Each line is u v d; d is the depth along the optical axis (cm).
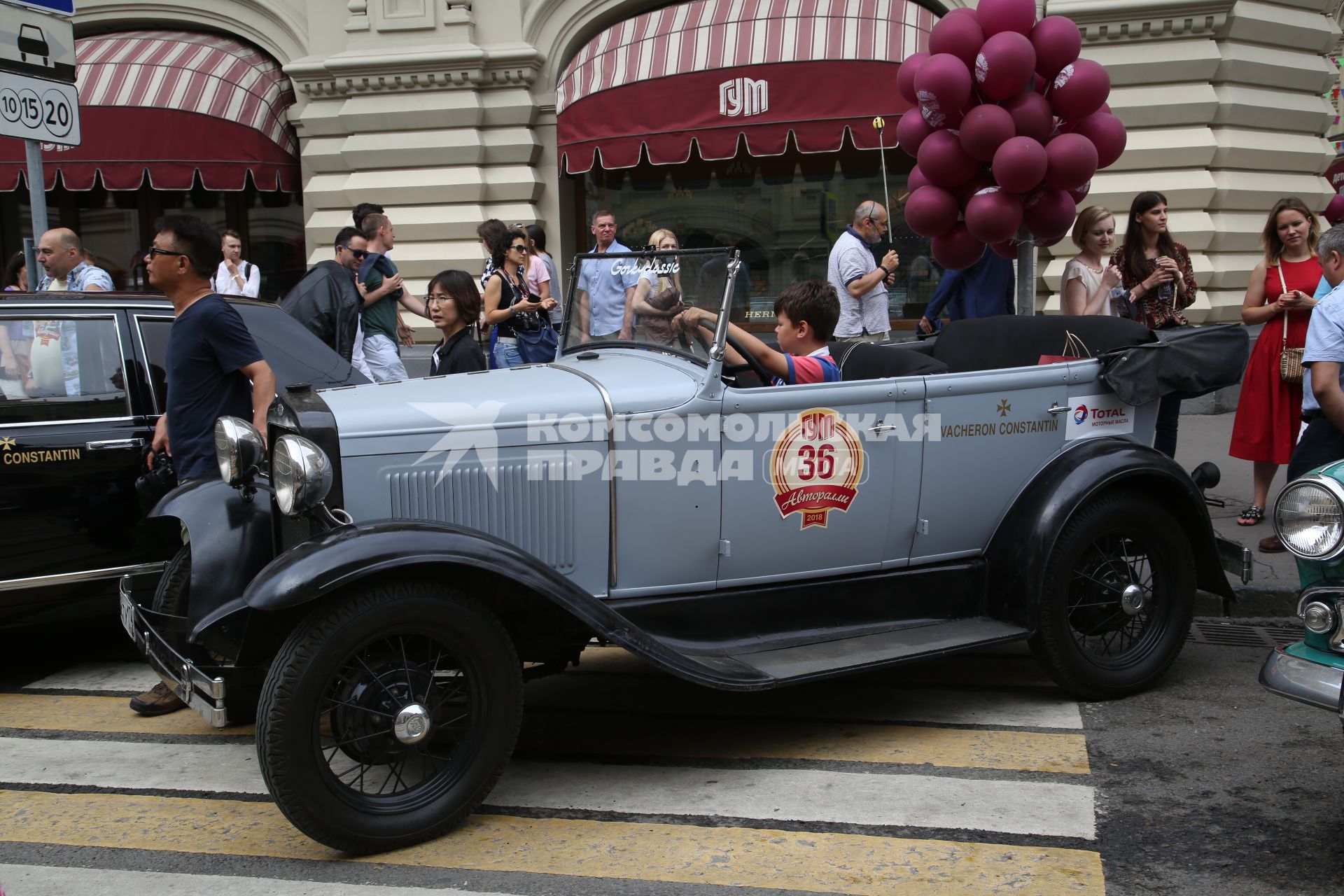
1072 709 425
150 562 488
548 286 822
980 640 406
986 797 346
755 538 397
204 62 1030
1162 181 905
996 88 538
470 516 359
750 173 1028
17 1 581
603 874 303
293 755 299
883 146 874
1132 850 310
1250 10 899
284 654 303
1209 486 462
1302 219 585
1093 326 464
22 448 456
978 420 428
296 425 342
